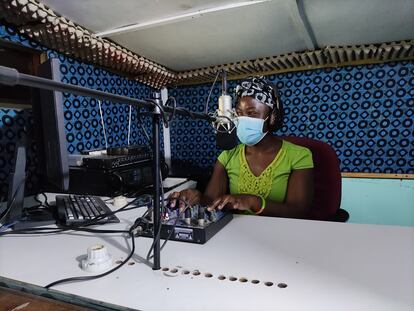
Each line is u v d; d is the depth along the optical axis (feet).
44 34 4.18
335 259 2.07
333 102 6.33
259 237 2.54
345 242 2.38
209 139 7.62
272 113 4.15
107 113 5.95
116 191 4.23
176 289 1.74
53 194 4.55
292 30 4.70
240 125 3.99
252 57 6.19
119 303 1.61
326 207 4.10
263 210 3.38
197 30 4.63
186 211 2.81
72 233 2.80
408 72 5.80
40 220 3.11
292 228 2.76
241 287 1.74
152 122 1.98
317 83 6.41
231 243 2.42
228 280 1.83
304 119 6.61
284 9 3.92
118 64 5.79
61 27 4.01
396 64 5.84
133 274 1.94
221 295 1.66
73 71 5.14
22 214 3.31
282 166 4.15
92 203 3.61
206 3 3.74
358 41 5.33
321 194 4.20
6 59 4.15
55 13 3.92
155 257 1.99
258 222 2.96
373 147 6.16
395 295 1.62
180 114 2.31
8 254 2.32
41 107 3.06
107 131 5.97
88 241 2.58
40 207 3.70
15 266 2.10
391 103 5.96
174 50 5.60
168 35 4.82
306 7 3.92
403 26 4.63
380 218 6.18
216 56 6.04
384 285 1.72
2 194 4.16
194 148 7.81
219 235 2.61
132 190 4.45
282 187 4.14
